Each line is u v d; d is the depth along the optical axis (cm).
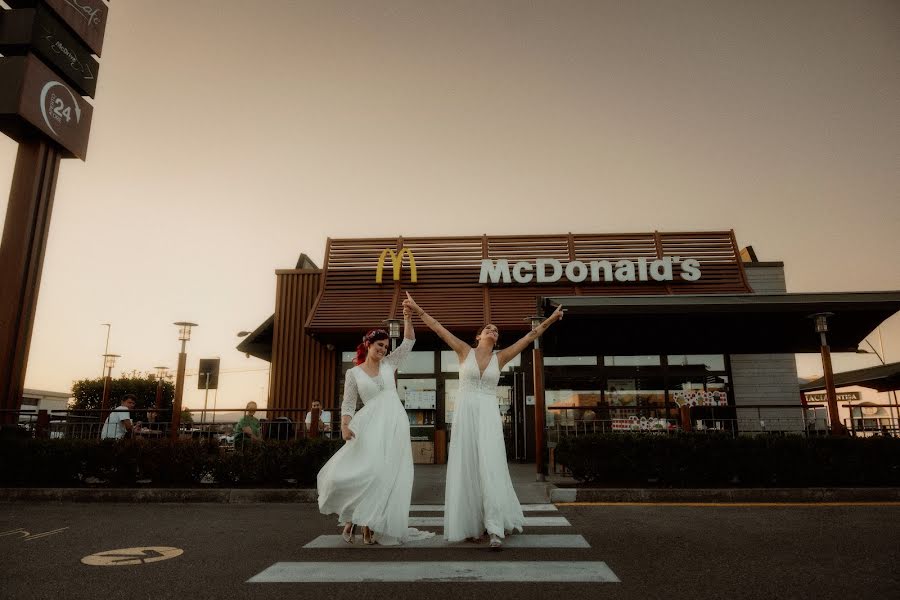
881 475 806
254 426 1001
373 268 1572
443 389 1495
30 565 418
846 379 1969
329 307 1477
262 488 815
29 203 1094
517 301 1484
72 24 1177
